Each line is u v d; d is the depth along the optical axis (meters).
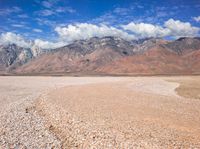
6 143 16.20
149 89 55.88
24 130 19.38
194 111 25.39
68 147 15.79
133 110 25.30
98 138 16.42
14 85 68.50
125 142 15.45
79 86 61.78
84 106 27.61
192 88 58.53
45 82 88.75
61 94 40.47
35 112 26.89
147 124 19.48
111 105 28.42
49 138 17.45
